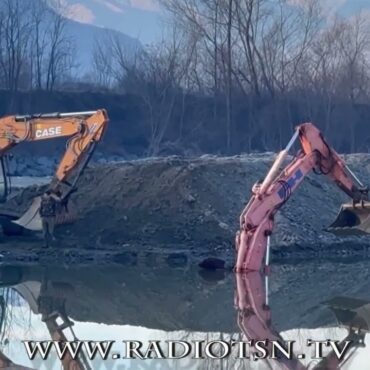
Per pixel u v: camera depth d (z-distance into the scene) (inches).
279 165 1549.0
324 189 2197.3
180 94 4109.3
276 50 4284.0
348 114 4284.0
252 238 1546.5
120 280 1573.6
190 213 1978.3
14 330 1126.4
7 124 1887.3
